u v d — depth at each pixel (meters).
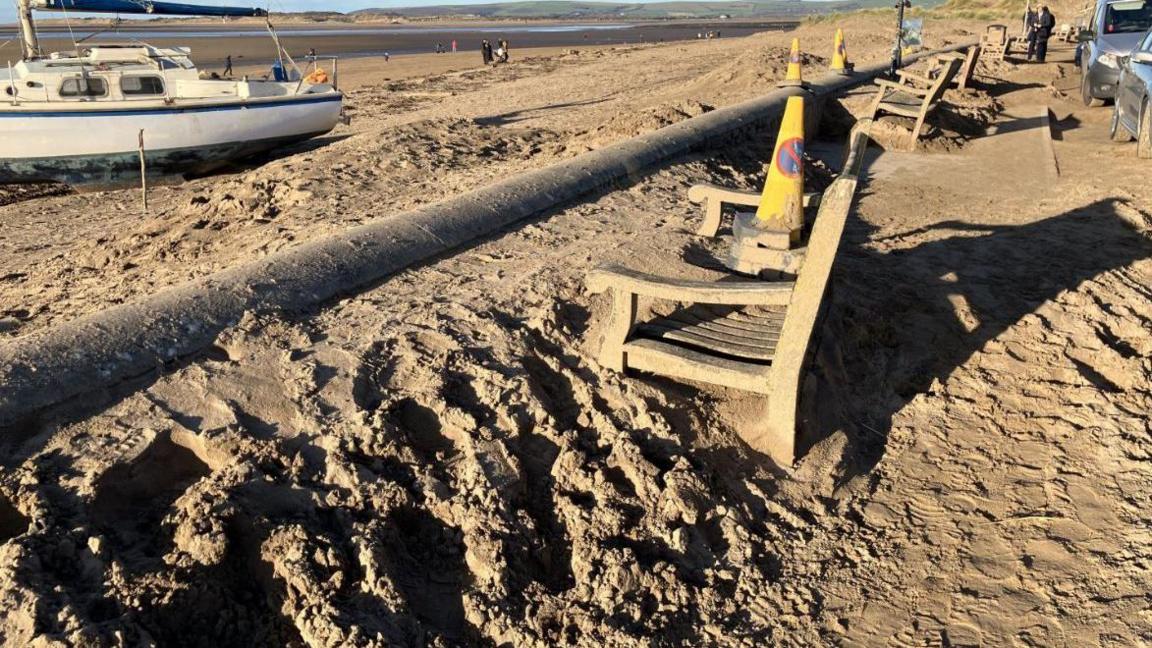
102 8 14.82
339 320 4.73
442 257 5.91
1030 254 7.02
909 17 40.81
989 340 5.58
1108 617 3.30
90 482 3.19
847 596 3.51
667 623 3.26
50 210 11.80
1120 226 7.59
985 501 4.11
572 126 13.97
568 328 4.80
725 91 16.73
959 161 10.87
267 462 3.48
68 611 2.67
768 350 4.30
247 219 8.41
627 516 3.63
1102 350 5.37
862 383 5.08
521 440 3.92
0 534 3.07
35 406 3.51
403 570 3.24
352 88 26.98
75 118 13.64
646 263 5.76
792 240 5.66
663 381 4.50
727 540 3.71
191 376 3.93
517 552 3.35
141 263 7.71
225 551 3.04
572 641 3.11
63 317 6.19
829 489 4.18
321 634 2.89
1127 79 10.86
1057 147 11.49
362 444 3.64
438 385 4.06
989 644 3.24
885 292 6.21
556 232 6.53
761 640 3.26
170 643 2.82
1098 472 4.27
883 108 12.14
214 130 14.85
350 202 8.65
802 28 48.59
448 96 22.86
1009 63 20.48
